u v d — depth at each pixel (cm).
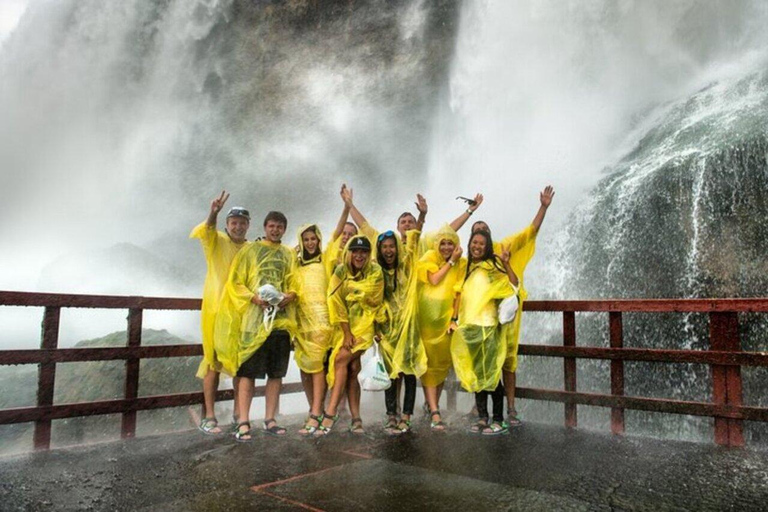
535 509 293
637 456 396
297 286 478
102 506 300
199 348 494
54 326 428
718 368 432
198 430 488
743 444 422
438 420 496
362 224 529
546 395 511
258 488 329
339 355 472
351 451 415
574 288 1087
